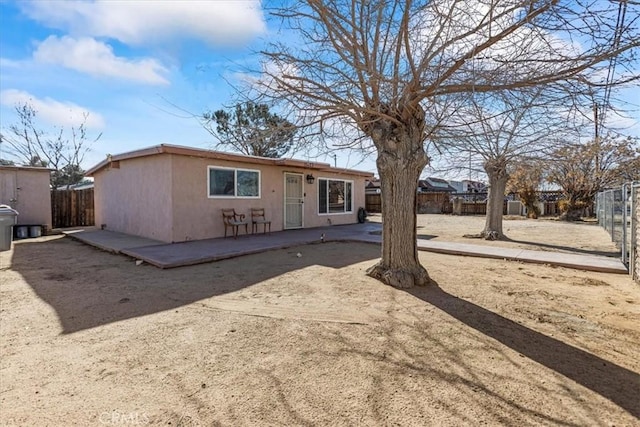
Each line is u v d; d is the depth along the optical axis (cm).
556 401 220
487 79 380
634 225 556
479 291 470
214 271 598
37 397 226
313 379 249
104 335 328
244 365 269
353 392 232
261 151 651
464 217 2030
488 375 253
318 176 1382
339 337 322
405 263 505
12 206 1084
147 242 891
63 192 1379
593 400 221
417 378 249
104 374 256
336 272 580
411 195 504
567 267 633
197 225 952
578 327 345
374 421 202
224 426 199
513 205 2184
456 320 364
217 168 1005
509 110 404
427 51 401
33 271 605
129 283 520
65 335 329
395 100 444
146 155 937
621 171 1534
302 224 1310
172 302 429
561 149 921
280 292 469
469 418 203
